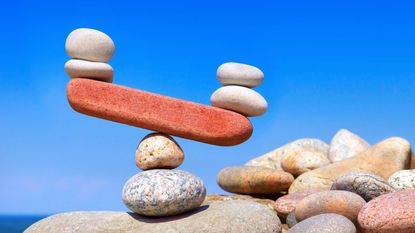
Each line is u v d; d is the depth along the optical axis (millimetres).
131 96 673
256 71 705
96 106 668
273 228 637
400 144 919
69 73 680
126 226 659
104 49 678
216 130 676
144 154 673
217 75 709
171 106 676
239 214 642
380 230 639
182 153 685
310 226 640
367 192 719
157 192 641
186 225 634
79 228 663
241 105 688
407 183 813
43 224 682
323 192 705
